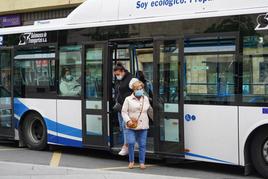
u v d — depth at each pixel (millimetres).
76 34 12125
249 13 9469
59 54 12508
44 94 12859
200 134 10023
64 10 23812
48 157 12250
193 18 10133
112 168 10703
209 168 10719
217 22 9828
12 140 14469
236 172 10289
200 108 10016
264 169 9469
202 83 10000
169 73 10414
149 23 10766
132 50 11516
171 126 10383
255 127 9375
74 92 12188
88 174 9516
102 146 11570
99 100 11609
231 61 9656
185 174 10078
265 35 9289
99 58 11609
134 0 11156
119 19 11336
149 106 10391
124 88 10836
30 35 13180
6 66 13773
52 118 12688
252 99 9406
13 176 9383
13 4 25156
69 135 12320
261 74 9320
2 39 13844
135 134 10375
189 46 10172
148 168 10680
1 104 13977
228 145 9703
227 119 9703
